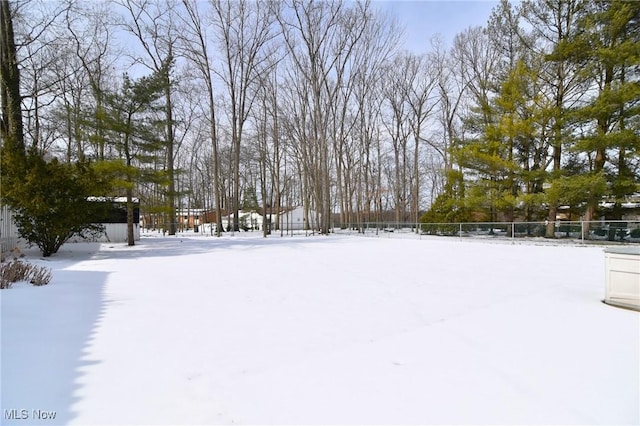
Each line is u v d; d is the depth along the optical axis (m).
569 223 14.48
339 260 9.68
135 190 17.19
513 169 17.08
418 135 31.11
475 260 9.60
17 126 11.91
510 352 2.95
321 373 2.55
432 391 2.28
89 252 11.94
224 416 1.98
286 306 4.51
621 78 14.88
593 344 3.13
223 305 4.54
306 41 23.20
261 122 30.12
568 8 16.00
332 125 29.12
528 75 16.53
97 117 13.39
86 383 2.36
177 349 3.00
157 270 7.66
